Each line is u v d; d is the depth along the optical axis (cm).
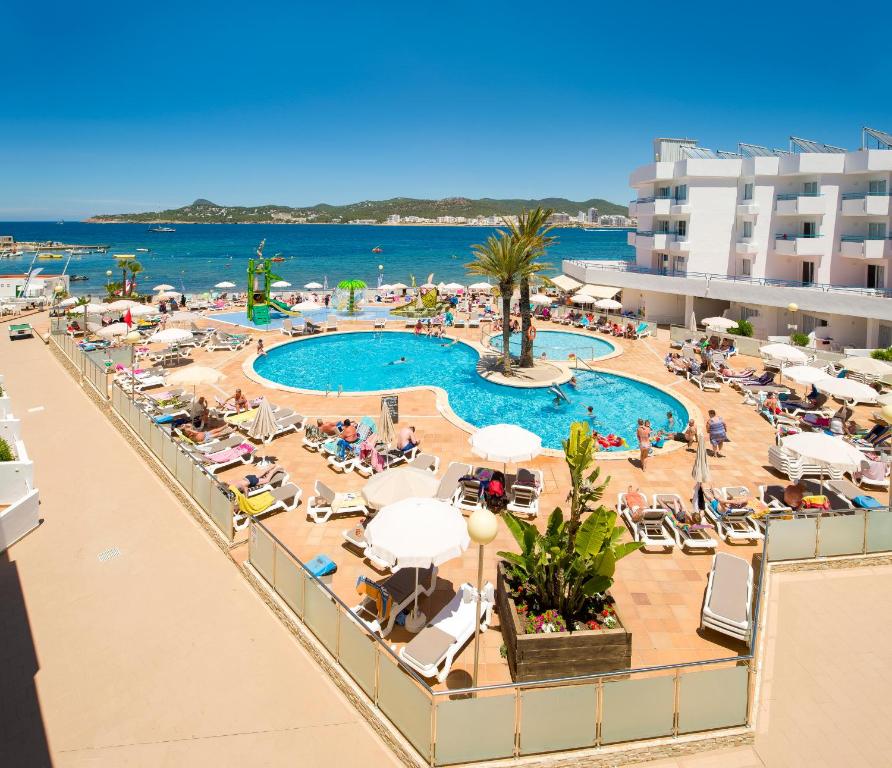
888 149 3731
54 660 959
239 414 2011
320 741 812
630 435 2041
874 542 1234
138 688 900
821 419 1967
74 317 3716
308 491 1516
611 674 768
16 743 801
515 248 2608
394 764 780
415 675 765
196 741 807
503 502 1420
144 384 2448
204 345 3350
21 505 1333
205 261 12475
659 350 3275
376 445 1705
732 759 784
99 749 793
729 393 2431
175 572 1208
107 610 1085
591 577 920
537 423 2172
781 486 1510
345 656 903
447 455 1770
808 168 3872
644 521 1284
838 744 802
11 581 1174
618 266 4956
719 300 4269
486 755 761
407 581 1070
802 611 1085
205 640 1009
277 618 1067
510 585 988
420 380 2753
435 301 4316
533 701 752
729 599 1007
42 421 2131
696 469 1455
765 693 885
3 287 5806
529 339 2859
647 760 785
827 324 3578
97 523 1402
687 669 920
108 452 1841
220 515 1309
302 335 3694
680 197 4362
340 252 15638
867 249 3688
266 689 903
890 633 1025
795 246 3925
